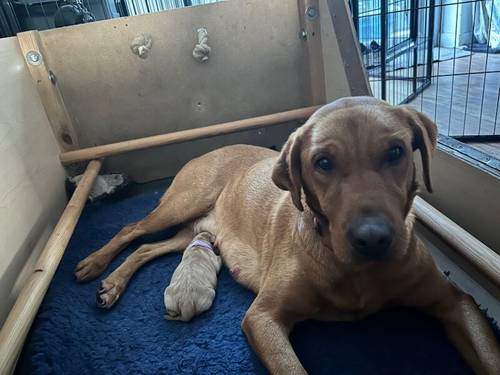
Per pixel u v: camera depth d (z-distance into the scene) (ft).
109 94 9.40
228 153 7.93
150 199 9.35
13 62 8.20
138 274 6.81
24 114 8.06
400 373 4.40
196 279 5.77
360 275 4.42
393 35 11.09
